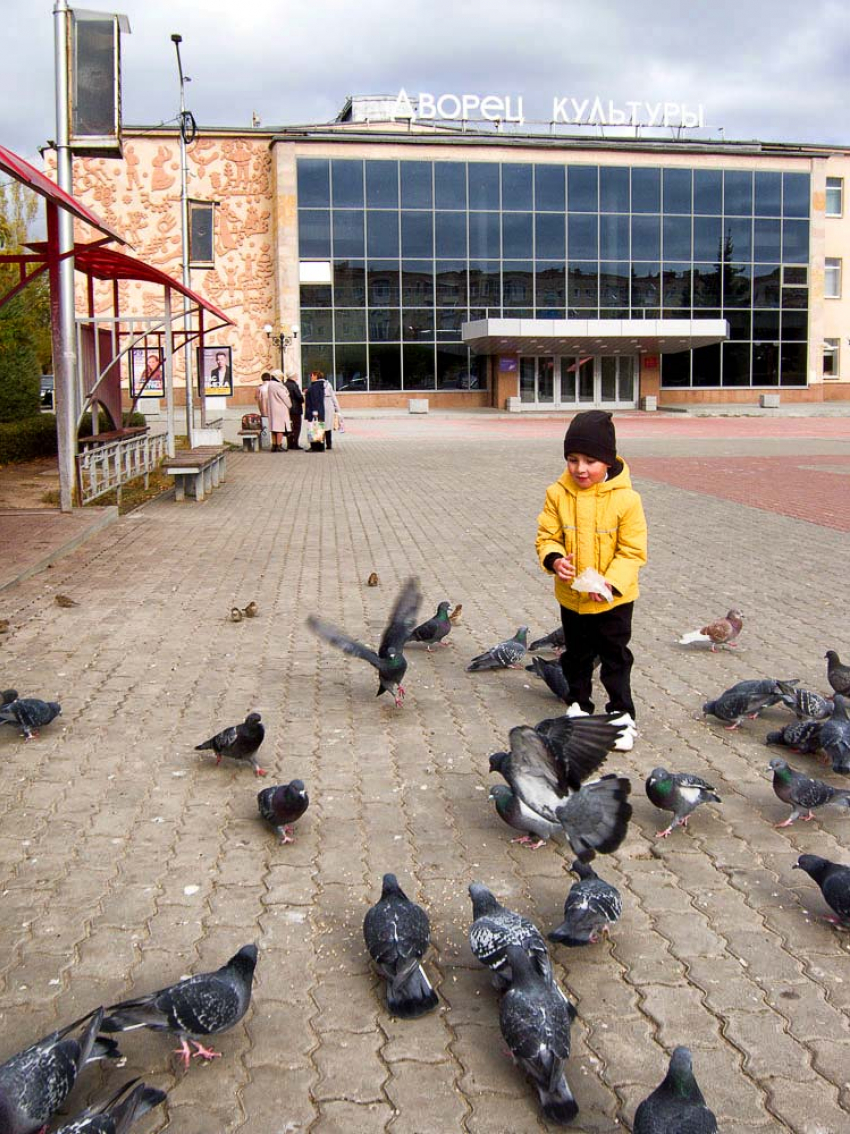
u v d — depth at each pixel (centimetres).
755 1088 314
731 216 5156
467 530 1357
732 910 418
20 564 1042
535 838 480
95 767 561
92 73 1409
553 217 4978
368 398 4966
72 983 367
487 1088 315
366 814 506
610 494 585
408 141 4794
